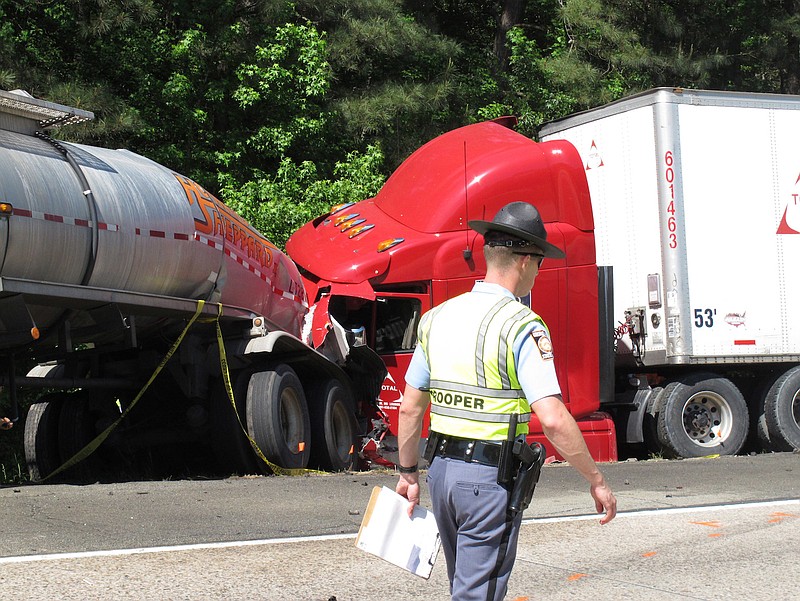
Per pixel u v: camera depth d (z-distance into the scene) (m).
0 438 15.41
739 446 13.28
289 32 20.86
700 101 13.10
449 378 3.33
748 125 13.36
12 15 20.61
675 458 13.06
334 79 22.22
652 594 5.13
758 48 31.52
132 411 11.06
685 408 13.19
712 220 13.09
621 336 13.40
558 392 3.23
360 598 4.93
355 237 12.31
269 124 21.11
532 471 3.27
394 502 3.53
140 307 9.16
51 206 8.08
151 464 11.41
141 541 6.00
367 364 11.75
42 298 8.16
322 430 10.70
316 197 19.05
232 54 21.08
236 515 6.96
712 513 7.37
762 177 13.41
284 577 5.25
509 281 3.41
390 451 11.66
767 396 13.84
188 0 21.02
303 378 11.12
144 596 4.78
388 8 22.92
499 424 3.27
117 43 20.72
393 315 11.78
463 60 25.97
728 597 5.09
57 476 11.02
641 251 13.20
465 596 3.26
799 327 13.49
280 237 18.33
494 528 3.25
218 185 20.88
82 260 8.40
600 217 13.73
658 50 29.12
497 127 13.11
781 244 13.46
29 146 8.32
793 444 13.70
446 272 11.67
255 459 10.19
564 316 12.03
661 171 12.91
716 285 13.07
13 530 6.21
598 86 25.55
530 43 26.02
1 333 8.04
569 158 12.26
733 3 31.77
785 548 6.21
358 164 20.08
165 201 9.38
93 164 8.85
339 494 8.12
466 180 11.98
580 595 5.11
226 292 10.22
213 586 5.02
